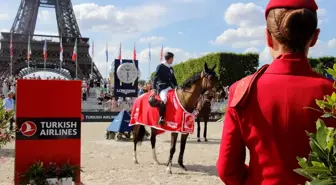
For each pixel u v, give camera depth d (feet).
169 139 61.00
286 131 6.53
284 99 6.64
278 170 6.55
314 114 6.51
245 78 7.32
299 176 6.46
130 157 43.09
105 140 59.57
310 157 5.69
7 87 140.77
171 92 34.01
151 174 33.63
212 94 35.88
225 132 7.13
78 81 24.09
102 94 145.89
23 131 23.20
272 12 7.08
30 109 23.29
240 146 7.04
